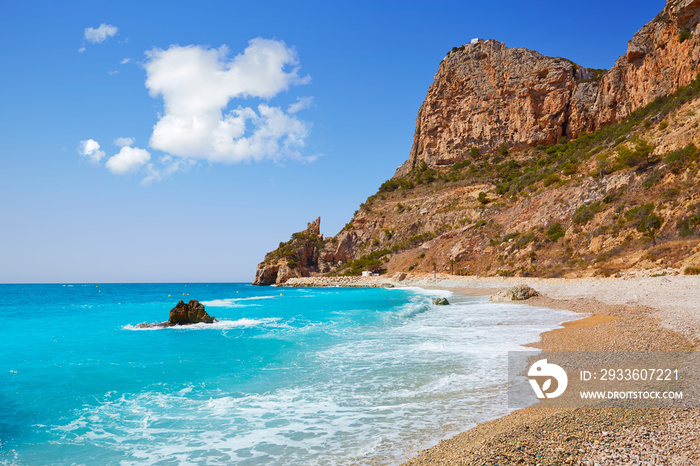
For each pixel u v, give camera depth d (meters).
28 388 11.68
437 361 14.16
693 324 15.97
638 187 53.38
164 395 11.04
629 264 43.94
